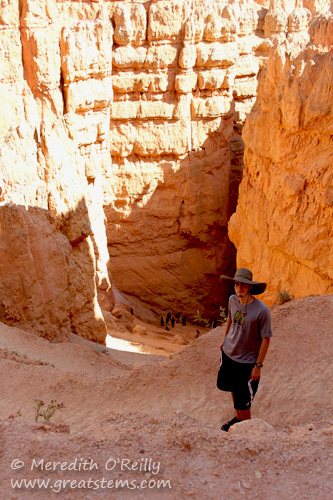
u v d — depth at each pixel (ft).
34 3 71.15
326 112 56.65
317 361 24.30
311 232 60.64
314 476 12.79
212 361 26.16
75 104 83.35
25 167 52.75
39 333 46.03
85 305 61.26
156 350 71.31
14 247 42.98
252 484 12.41
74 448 12.98
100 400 24.35
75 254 62.49
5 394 25.16
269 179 71.41
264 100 70.69
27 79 74.02
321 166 58.34
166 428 14.14
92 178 92.48
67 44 79.25
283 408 21.77
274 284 69.77
